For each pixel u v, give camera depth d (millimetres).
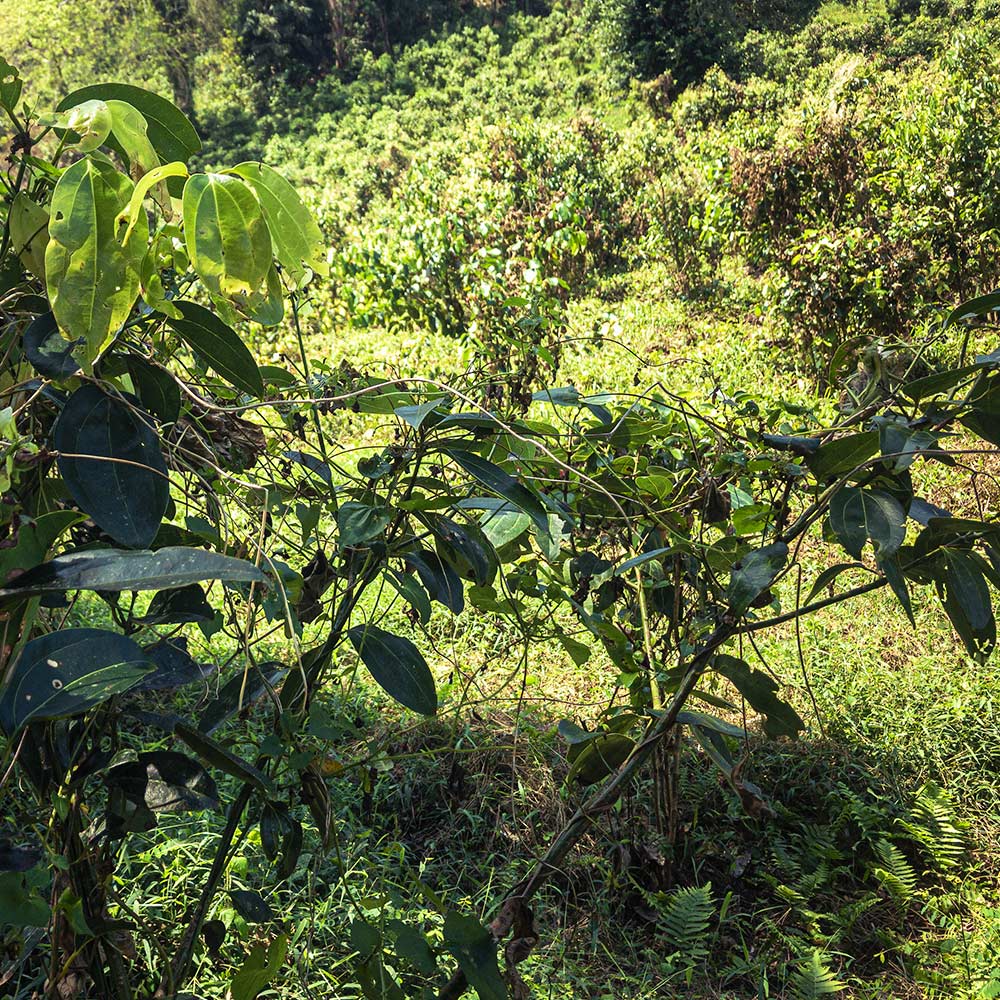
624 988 2027
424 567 1325
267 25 42500
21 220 948
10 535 894
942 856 2402
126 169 1058
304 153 38844
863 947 2223
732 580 1427
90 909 1115
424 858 2385
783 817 2539
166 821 2311
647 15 31531
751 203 8578
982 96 8922
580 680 3092
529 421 1670
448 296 8484
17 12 43250
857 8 32469
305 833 2287
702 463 2004
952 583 1418
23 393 1011
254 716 2633
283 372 1476
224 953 1876
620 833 2404
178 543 1181
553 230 9492
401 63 42062
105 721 1126
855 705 3002
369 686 3012
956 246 7410
